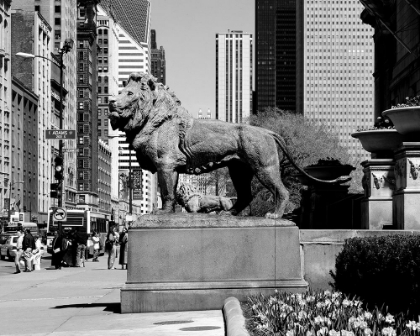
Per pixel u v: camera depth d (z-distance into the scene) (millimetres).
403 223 12516
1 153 89938
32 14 111000
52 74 124062
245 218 10180
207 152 10336
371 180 13961
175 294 9906
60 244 32000
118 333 8023
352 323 6777
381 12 45219
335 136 52844
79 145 161375
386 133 14500
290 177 35594
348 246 9172
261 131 10336
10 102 92875
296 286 9930
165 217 10148
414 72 41625
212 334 7531
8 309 12852
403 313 7754
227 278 10000
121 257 30859
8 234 49594
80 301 14055
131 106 10281
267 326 6832
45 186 116125
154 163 10445
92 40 167500
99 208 176750
